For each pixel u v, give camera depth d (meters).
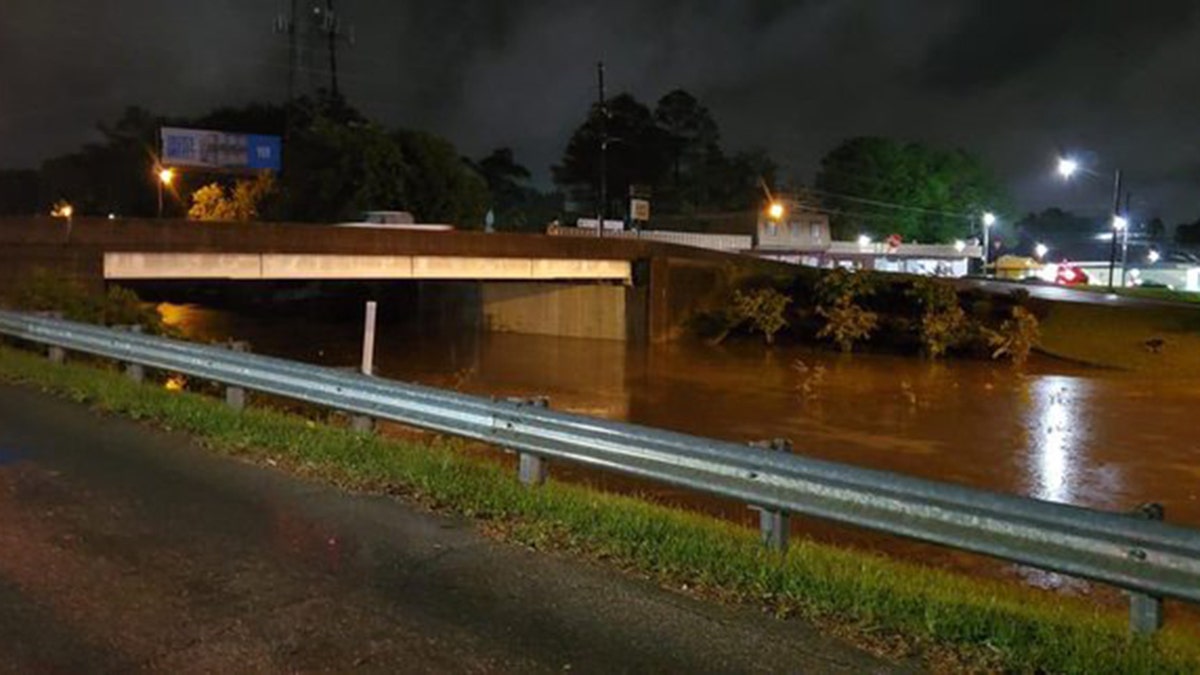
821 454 24.20
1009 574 12.20
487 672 4.92
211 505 7.77
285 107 105.88
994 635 5.24
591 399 33.53
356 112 100.69
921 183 121.88
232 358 11.66
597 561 6.53
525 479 8.32
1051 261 129.50
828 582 5.97
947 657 5.07
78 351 14.84
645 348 48.91
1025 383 37.97
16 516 7.41
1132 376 40.12
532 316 56.56
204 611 5.66
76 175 120.19
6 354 15.33
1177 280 103.50
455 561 6.53
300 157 72.25
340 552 6.69
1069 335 45.78
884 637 5.33
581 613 5.66
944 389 36.19
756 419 29.52
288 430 10.05
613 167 112.44
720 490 6.90
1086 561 5.30
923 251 109.94
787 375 39.78
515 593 5.96
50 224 29.22
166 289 71.94
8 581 6.08
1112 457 24.14
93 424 10.81
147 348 13.06
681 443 7.14
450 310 60.94
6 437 10.10
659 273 51.28
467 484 8.13
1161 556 5.05
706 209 113.38
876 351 46.69
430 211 71.19
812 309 49.22
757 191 115.38
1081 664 4.89
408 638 5.32
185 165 88.88
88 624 5.45
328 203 69.50
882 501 6.08
